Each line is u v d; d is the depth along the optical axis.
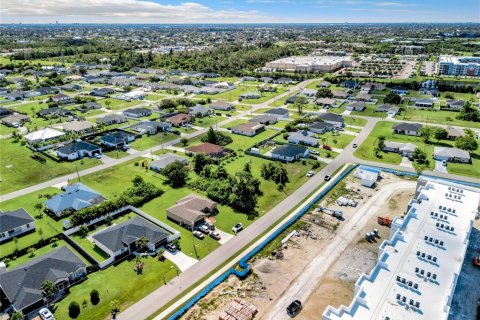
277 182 114.50
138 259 77.69
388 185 112.81
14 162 131.00
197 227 90.19
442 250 68.25
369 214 96.31
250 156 136.62
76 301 66.69
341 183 114.25
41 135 150.88
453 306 65.38
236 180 105.19
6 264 77.00
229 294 68.50
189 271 74.81
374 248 82.19
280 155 132.00
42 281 68.06
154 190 106.56
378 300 56.59
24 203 102.69
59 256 74.38
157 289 69.88
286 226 89.94
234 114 195.50
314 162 130.00
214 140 146.88
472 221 77.56
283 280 72.25
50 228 90.88
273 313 63.97
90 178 118.31
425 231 74.25
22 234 88.38
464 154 130.12
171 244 81.50
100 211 93.19
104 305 65.75
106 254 80.25
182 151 141.12
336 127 170.88
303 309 64.81
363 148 143.88
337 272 74.44
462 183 111.44
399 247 69.38
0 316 63.81
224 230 89.44
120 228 83.19
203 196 106.00
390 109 194.12
